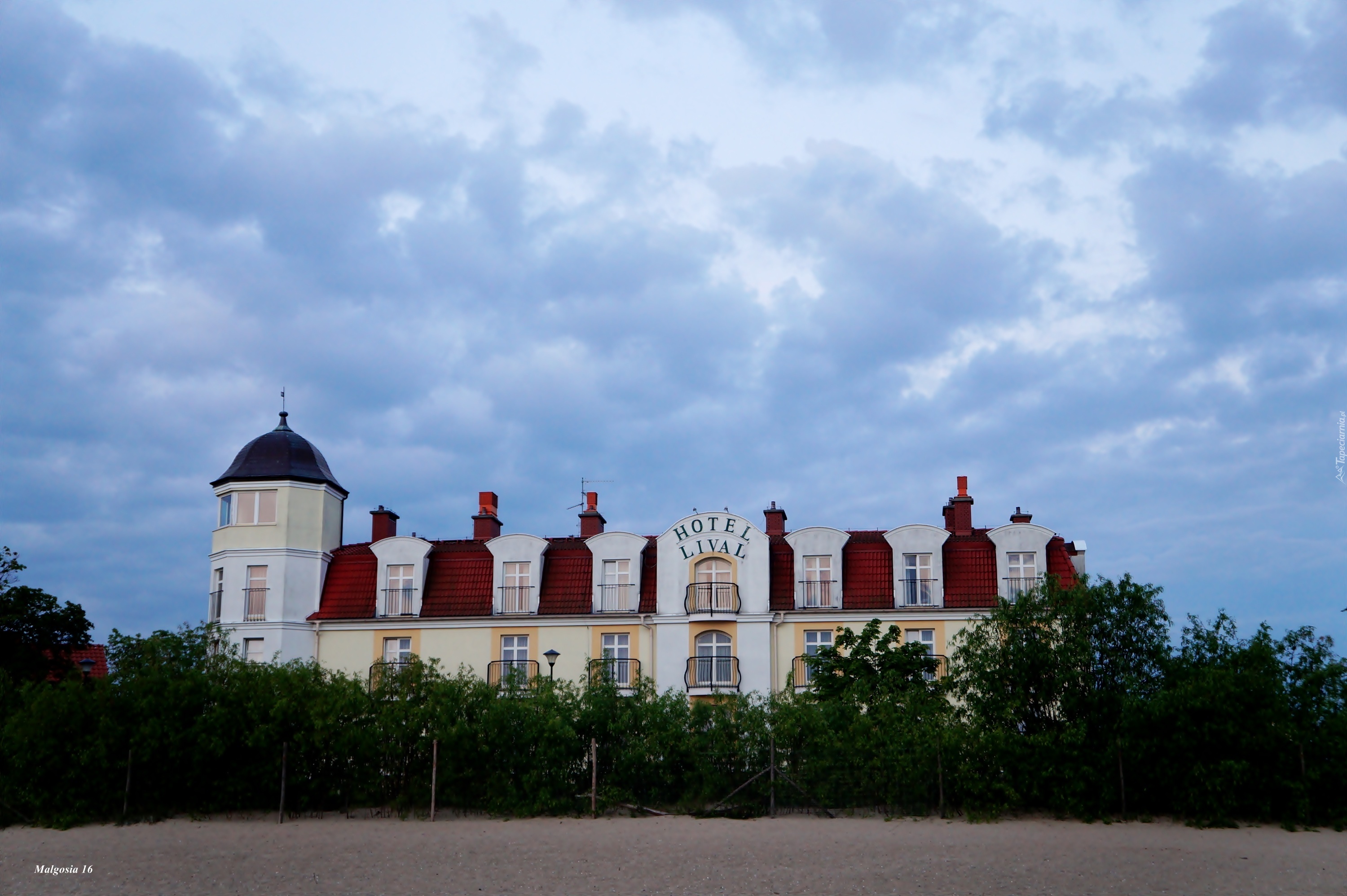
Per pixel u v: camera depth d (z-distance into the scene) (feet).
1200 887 64.95
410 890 64.08
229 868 71.10
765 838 81.97
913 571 156.25
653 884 65.36
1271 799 90.94
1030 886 64.75
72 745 94.53
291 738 97.86
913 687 112.06
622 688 151.53
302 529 164.25
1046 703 97.50
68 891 64.28
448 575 164.14
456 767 97.14
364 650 159.43
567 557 164.55
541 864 71.92
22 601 148.56
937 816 93.15
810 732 97.30
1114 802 92.53
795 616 155.43
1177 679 95.45
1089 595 99.60
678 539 159.74
